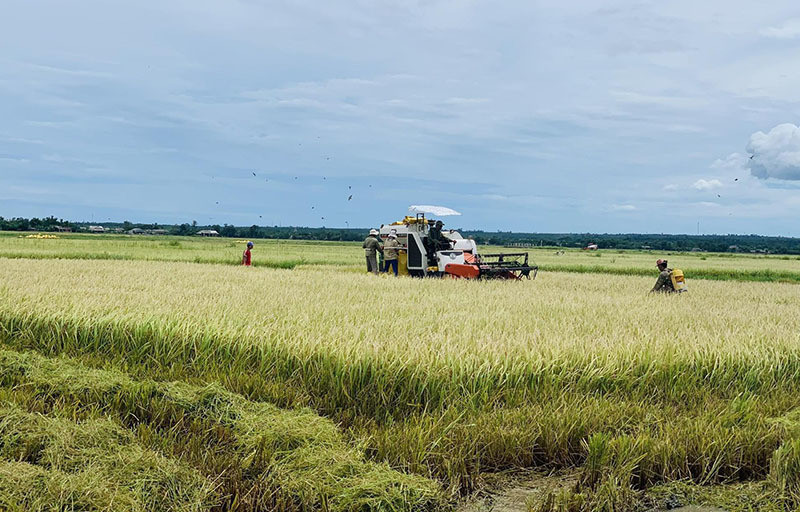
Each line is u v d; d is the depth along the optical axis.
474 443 5.76
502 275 20.52
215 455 5.53
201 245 59.56
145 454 5.20
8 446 5.36
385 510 4.77
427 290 15.46
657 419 6.45
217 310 9.92
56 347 8.81
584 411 6.36
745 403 6.90
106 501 4.53
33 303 9.95
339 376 7.02
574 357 7.56
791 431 5.98
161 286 14.64
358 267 30.08
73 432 5.52
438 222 22.58
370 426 6.33
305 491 4.87
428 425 6.13
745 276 35.19
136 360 8.34
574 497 4.87
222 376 7.35
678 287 17.16
